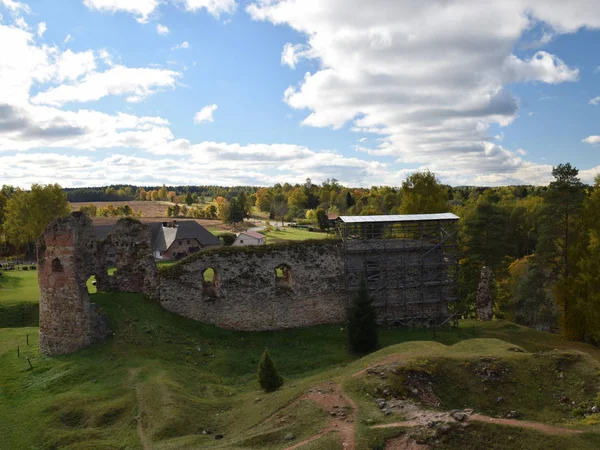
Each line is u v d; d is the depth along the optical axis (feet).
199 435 58.59
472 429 49.08
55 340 86.33
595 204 117.80
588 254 116.67
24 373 79.82
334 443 47.78
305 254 113.19
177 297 103.04
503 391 63.26
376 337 98.02
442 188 172.24
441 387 63.72
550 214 125.80
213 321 105.70
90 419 63.62
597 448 46.88
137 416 63.41
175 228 253.44
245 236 263.70
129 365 78.89
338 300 115.75
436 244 120.37
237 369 87.15
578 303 114.11
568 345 112.16
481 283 131.03
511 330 120.26
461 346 81.41
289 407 60.80
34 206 236.84
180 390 71.46
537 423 52.16
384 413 55.06
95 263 103.24
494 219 158.10
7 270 190.19
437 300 119.85
